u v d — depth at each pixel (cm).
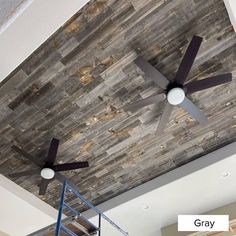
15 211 516
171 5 340
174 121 452
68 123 451
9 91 408
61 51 372
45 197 561
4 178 494
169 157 500
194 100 431
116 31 358
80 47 370
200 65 395
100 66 389
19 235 567
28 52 310
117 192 556
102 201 568
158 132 429
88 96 420
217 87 414
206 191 521
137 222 579
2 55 307
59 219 312
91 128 459
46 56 376
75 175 525
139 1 336
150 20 351
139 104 383
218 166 475
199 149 491
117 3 336
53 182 530
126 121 450
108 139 475
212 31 363
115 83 407
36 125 452
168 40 369
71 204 566
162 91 402
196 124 456
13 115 437
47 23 283
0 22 208
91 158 504
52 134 466
